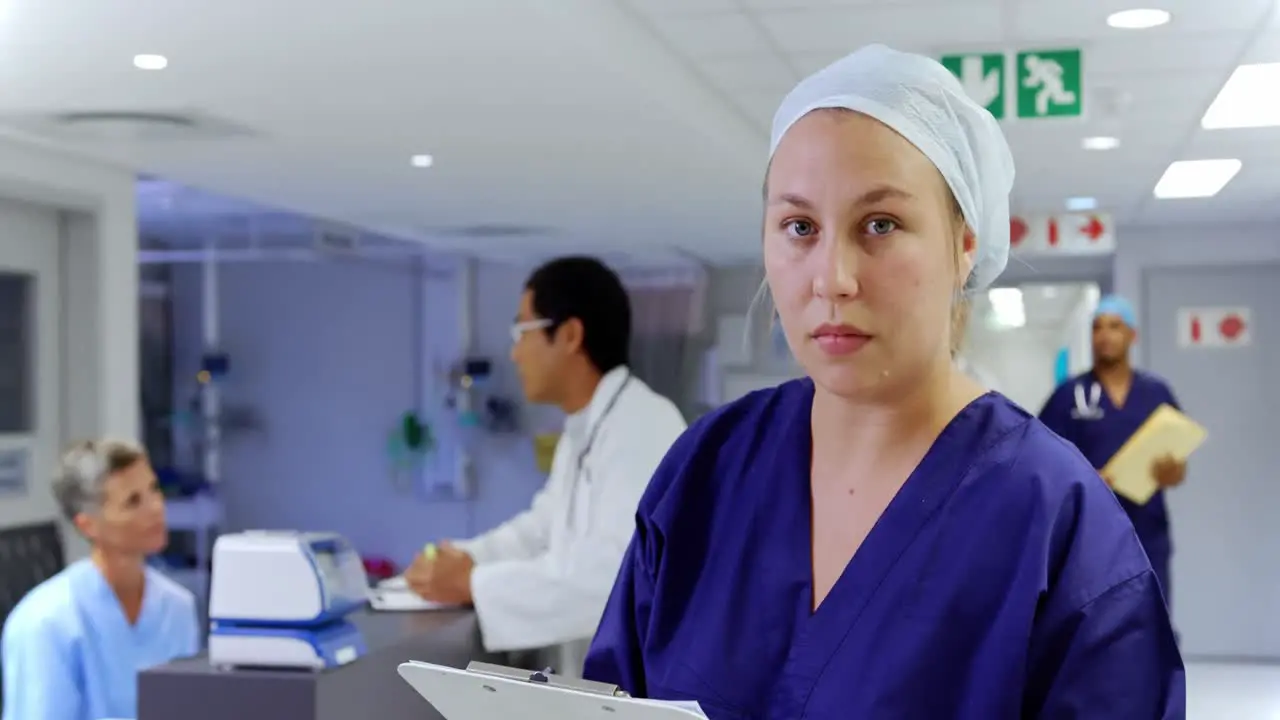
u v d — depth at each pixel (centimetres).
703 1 376
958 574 108
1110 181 677
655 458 271
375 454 985
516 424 976
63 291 526
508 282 980
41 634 285
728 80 471
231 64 371
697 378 974
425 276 978
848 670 110
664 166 551
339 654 224
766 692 115
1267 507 816
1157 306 838
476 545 308
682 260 957
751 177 581
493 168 553
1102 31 410
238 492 995
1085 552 105
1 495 493
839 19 395
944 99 108
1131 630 103
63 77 384
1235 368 823
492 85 400
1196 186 693
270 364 996
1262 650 809
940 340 109
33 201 498
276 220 818
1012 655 104
